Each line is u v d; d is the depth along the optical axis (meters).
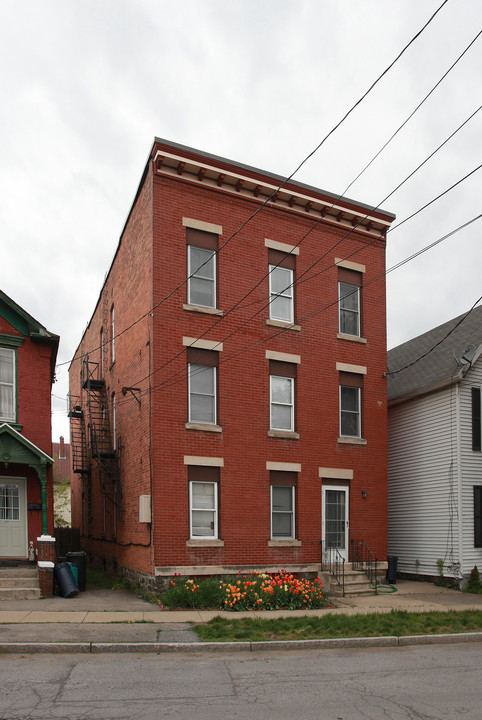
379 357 19.34
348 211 18.95
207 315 16.42
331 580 16.14
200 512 15.66
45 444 16.91
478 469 18.66
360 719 6.58
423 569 19.11
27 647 9.38
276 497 16.89
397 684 7.95
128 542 17.36
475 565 18.00
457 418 18.55
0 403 16.59
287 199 18.11
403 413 20.75
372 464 18.52
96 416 23.80
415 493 19.83
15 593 14.02
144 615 11.93
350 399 18.83
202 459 15.71
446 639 10.77
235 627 10.88
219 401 16.28
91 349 27.19
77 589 14.73
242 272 17.16
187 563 15.04
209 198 16.95
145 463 15.73
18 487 16.58
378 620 11.66
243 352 16.81
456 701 7.26
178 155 16.23
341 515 17.83
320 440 17.67
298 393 17.55
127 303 18.88
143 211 17.16
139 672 8.32
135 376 17.28
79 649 9.48
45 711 6.65
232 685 7.80
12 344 16.92
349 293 19.27
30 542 16.27
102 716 6.53
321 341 18.22
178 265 16.23
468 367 18.45
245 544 15.91
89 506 24.14
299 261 18.20
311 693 7.51
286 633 10.59
